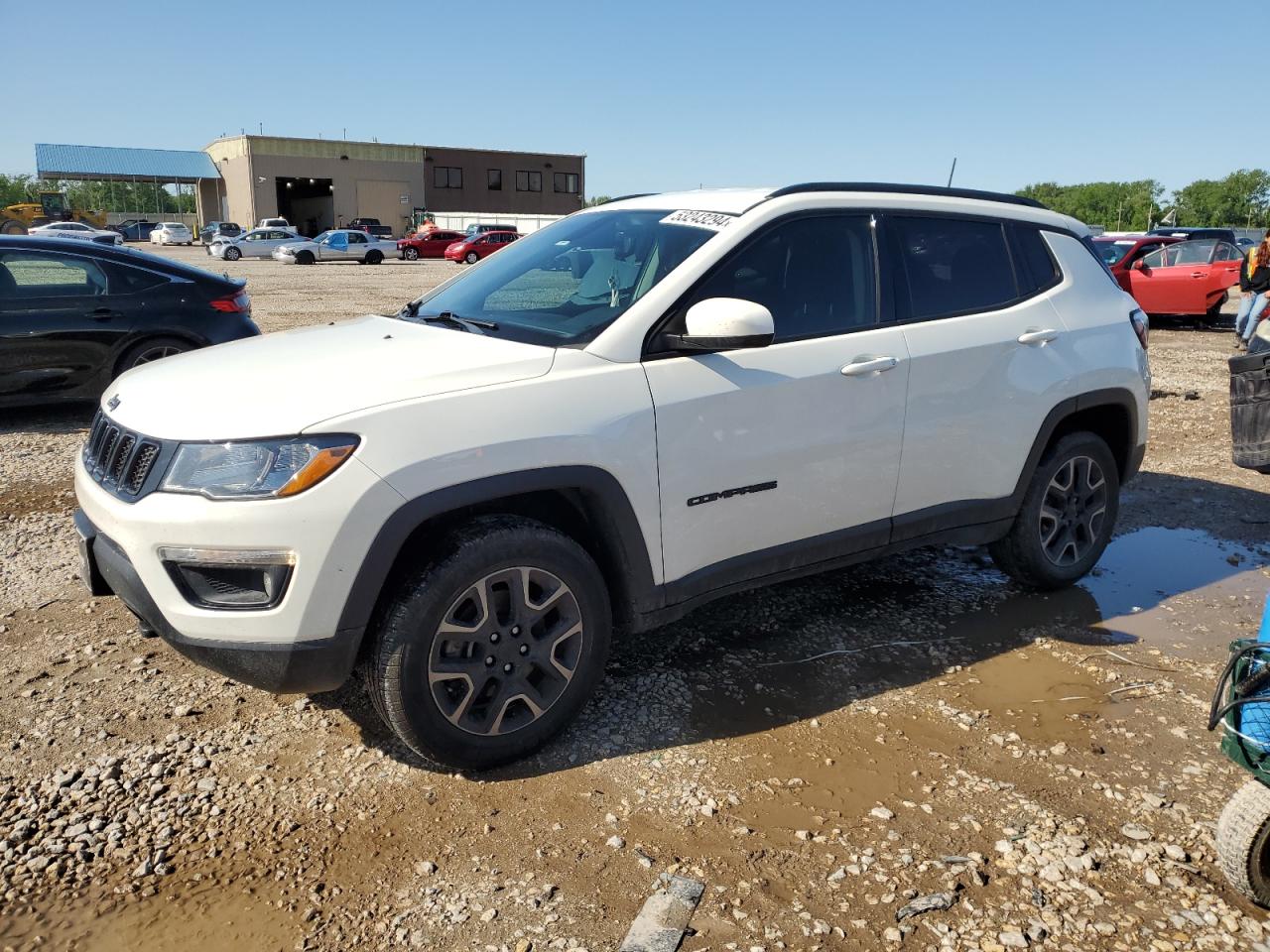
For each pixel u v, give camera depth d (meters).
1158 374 11.21
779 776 3.06
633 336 3.20
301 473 2.66
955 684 3.71
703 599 3.44
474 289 3.96
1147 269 16.11
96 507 2.98
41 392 7.53
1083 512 4.58
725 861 2.65
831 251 3.73
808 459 3.53
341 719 3.36
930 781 3.05
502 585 2.99
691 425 3.23
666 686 3.64
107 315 7.67
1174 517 5.91
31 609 4.21
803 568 3.69
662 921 2.41
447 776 3.04
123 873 2.58
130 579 2.82
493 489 2.86
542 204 72.69
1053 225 4.50
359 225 50.69
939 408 3.86
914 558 5.11
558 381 3.03
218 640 2.74
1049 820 2.85
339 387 2.89
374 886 2.55
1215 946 2.37
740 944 2.35
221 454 2.72
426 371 2.97
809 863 2.65
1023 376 4.12
